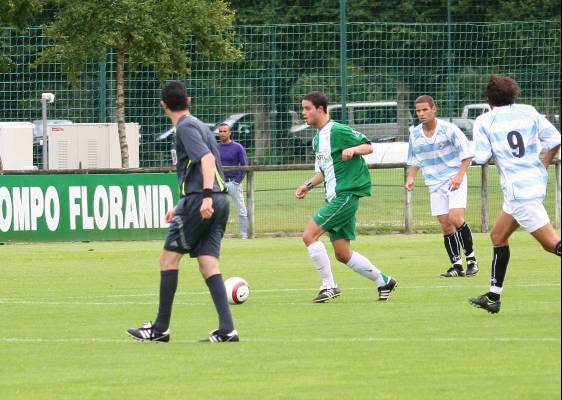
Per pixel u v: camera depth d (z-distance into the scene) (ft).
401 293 118.73
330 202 111.75
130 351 84.17
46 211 187.42
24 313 106.83
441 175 137.69
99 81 290.97
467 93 330.95
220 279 87.20
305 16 388.37
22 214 186.91
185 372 75.41
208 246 87.04
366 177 112.37
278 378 72.90
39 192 187.32
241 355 81.41
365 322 97.09
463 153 134.92
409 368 75.41
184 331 94.07
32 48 287.28
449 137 136.26
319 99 112.37
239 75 323.98
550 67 332.19
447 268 145.59
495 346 83.10
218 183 86.38
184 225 86.12
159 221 191.11
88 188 188.75
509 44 333.01
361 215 224.33
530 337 86.99
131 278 138.51
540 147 98.17
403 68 330.34
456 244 135.85
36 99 296.71
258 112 322.96
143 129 299.58
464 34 349.61
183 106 86.53
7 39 280.10
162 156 299.58
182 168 86.63
